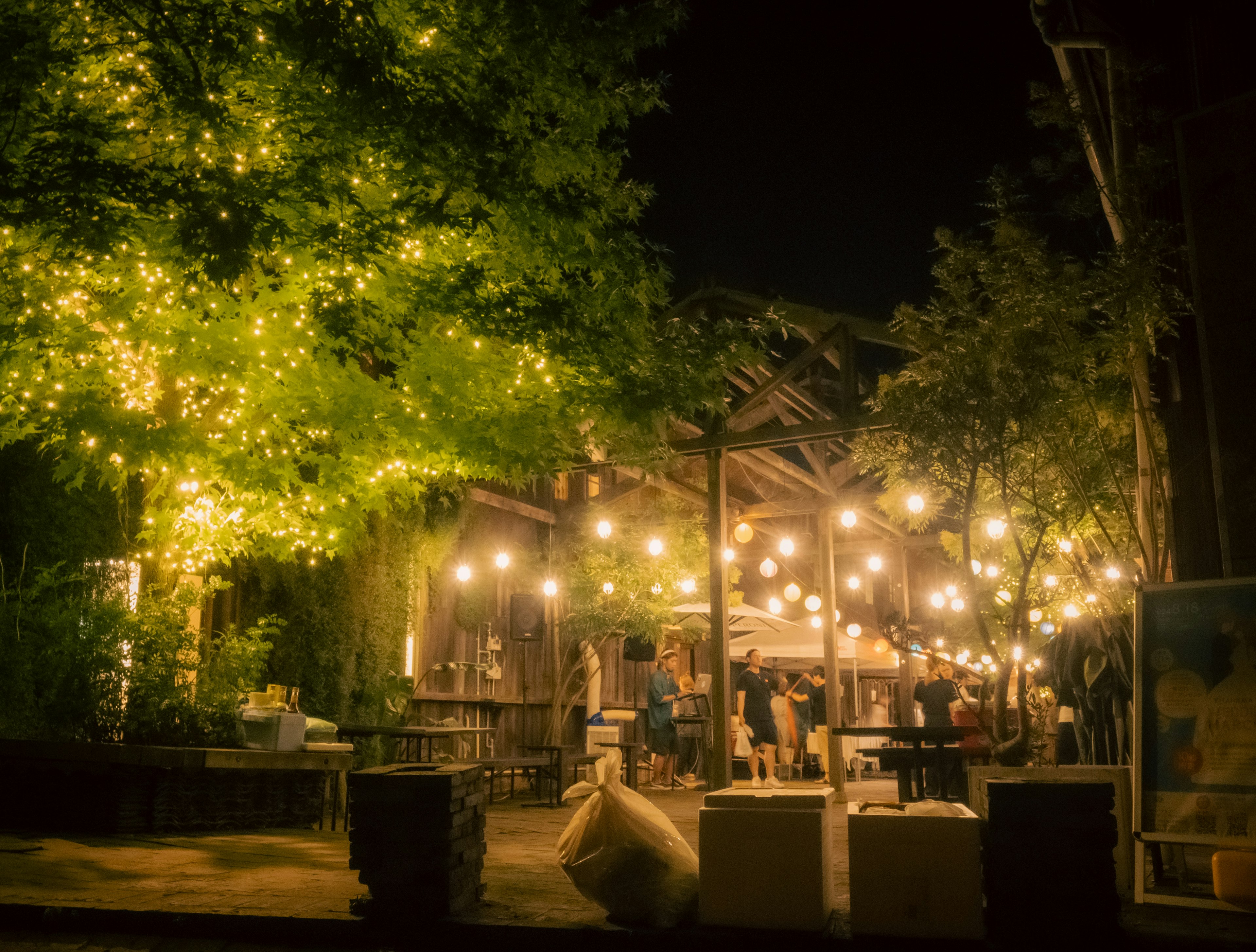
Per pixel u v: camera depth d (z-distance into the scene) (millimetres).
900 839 4434
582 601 14594
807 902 4477
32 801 7645
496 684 14664
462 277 7527
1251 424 6457
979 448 6750
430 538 13438
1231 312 6609
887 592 22562
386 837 4812
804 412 14352
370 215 7027
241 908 4902
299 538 9094
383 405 7902
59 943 4719
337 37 6461
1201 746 5434
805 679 17531
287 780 8906
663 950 4477
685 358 8344
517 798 12719
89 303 7230
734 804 4684
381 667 12430
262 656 9312
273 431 8289
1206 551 7160
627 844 4684
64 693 8203
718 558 12297
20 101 6285
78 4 6602
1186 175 6895
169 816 7719
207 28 6598
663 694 15312
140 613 8602
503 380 8375
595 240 7715
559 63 7508
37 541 9086
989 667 11062
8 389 7242
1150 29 7941
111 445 7062
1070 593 9398
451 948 4617
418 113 6758
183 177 6520
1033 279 6996
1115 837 4359
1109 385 7797
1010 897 4387
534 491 15641
